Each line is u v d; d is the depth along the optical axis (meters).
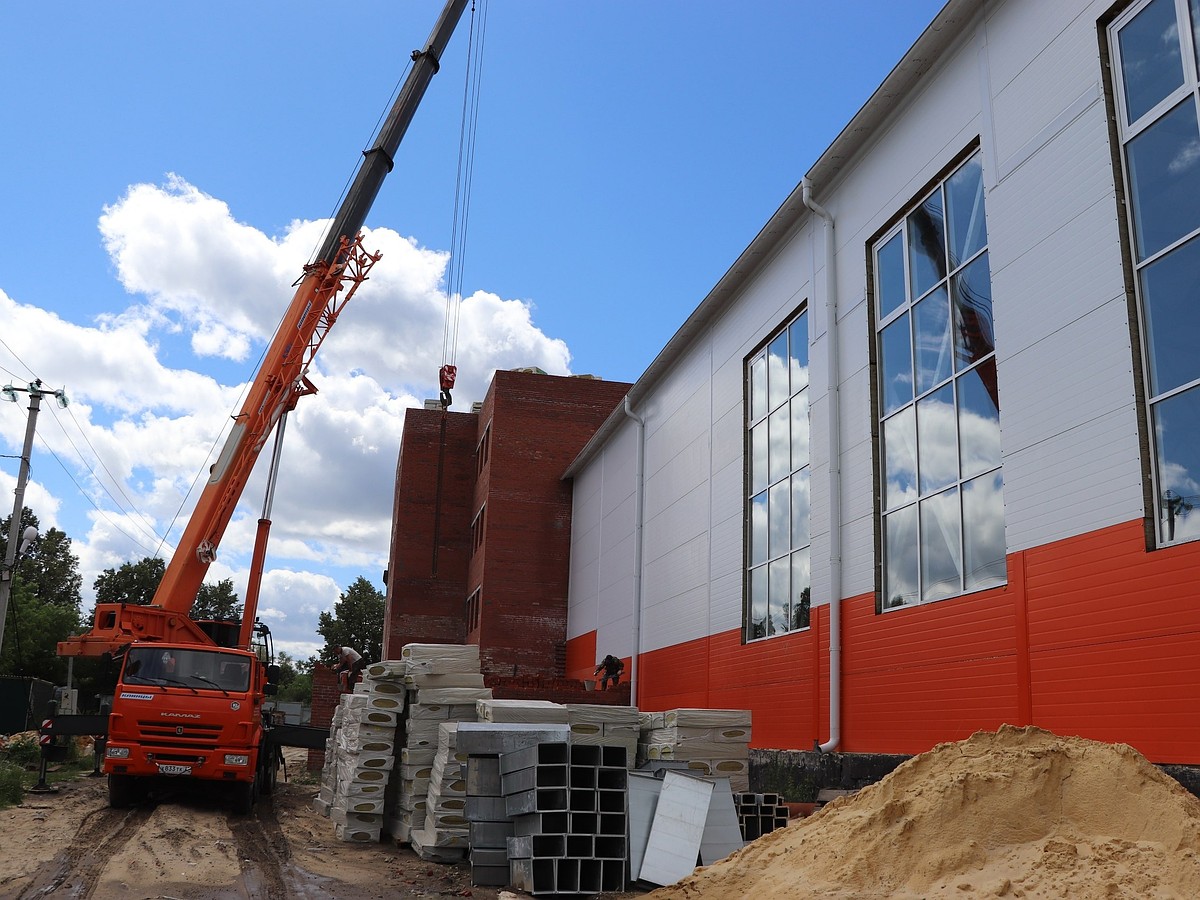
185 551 19.14
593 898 8.98
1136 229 9.26
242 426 20.25
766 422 18.34
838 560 14.45
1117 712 8.81
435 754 12.44
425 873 10.45
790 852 7.92
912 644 12.33
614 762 9.63
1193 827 6.03
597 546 31.89
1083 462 9.55
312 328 21.70
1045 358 10.25
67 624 57.53
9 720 30.39
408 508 41.16
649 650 24.22
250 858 11.04
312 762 27.34
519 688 24.73
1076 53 10.19
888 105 13.91
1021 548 10.35
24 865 9.88
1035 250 10.56
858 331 14.55
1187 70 8.81
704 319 21.91
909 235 13.52
